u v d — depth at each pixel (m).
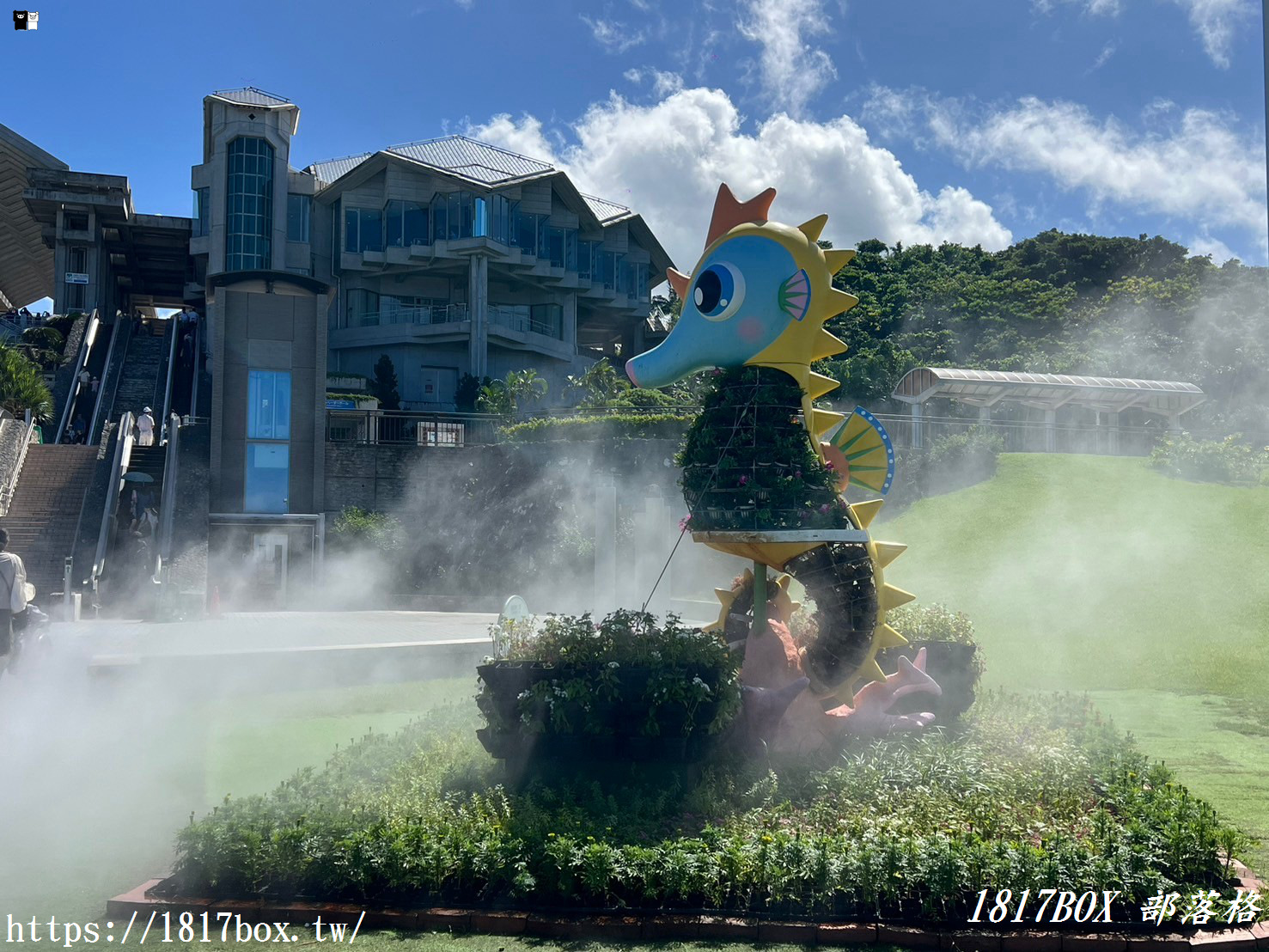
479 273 53.25
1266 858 6.76
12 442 28.09
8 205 64.88
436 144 57.59
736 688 7.77
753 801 7.36
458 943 5.56
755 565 8.95
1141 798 7.02
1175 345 48.78
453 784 7.69
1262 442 34.34
